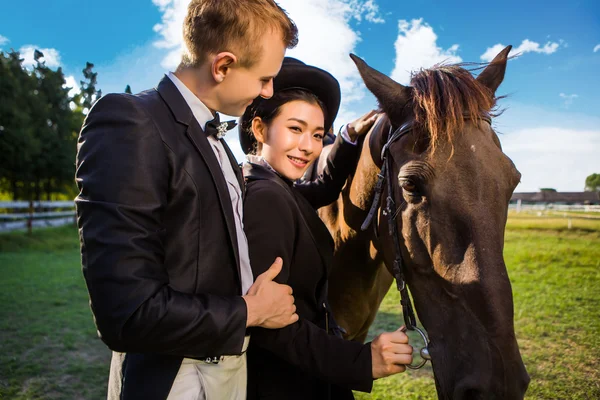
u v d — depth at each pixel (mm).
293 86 1652
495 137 1367
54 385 3350
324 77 1666
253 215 1254
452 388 1135
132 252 903
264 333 1198
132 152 955
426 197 1245
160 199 981
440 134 1255
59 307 5559
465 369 1104
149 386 1045
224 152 1246
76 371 3635
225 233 1093
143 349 927
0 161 16031
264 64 1085
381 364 1168
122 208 915
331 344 1198
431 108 1265
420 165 1253
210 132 1152
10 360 3812
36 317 5094
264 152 1517
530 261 7000
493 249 1144
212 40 1048
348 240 1942
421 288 1302
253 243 1239
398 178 1330
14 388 3285
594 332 4094
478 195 1190
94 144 966
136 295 884
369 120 1795
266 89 1163
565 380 3205
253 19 1036
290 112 1458
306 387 1359
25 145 15734
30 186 18797
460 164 1222
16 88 16234
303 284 1376
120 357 1223
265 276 1112
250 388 1354
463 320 1142
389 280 2465
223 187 1103
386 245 1489
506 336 1069
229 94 1108
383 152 1471
